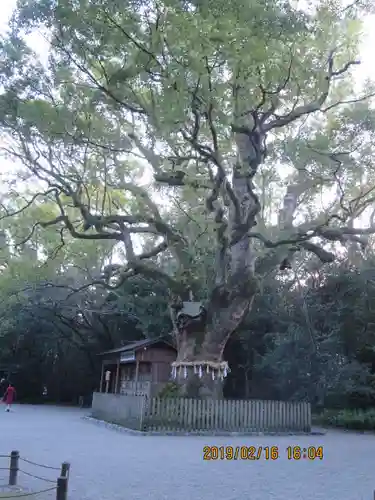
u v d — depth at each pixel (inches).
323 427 991.6
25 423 901.8
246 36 579.5
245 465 498.0
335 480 432.1
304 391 1123.3
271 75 642.2
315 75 711.1
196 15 588.4
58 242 1267.2
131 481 402.9
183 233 1007.6
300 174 917.2
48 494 348.8
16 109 767.1
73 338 1692.9
